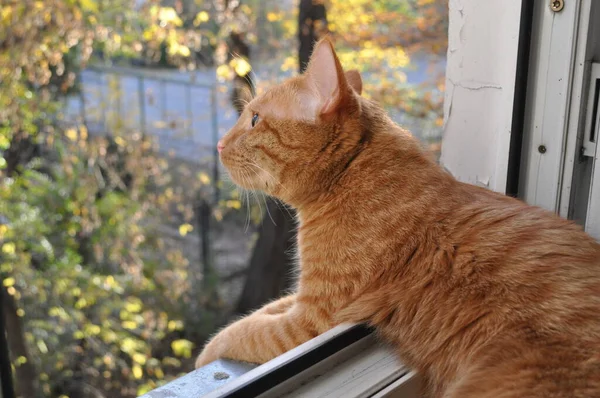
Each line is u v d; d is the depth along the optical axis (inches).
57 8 187.6
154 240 245.1
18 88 197.3
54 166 231.1
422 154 57.9
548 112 55.4
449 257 48.9
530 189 58.1
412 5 195.9
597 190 54.1
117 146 249.0
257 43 219.3
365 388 44.4
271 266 202.8
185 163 265.9
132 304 217.2
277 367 42.6
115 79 243.0
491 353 43.4
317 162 58.1
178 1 206.1
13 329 182.4
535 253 47.6
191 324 232.2
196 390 48.7
